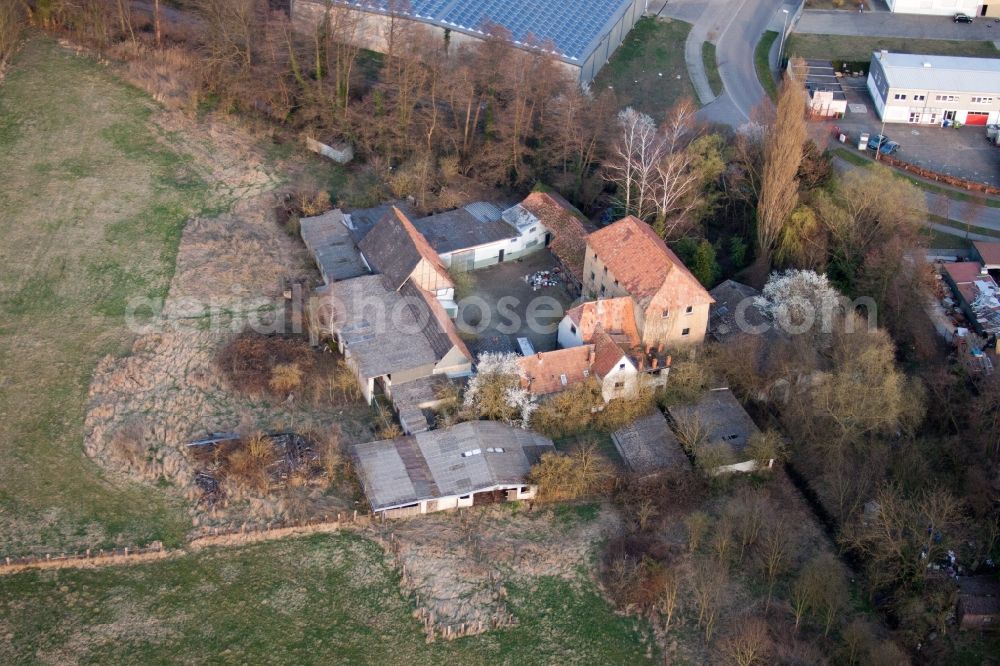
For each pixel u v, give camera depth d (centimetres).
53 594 8612
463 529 9356
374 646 8531
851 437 9831
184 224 11881
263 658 8381
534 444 9869
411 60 12681
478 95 12862
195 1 13938
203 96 13662
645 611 8931
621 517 9562
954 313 11519
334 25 13325
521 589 9000
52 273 11200
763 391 10481
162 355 10431
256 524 9175
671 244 11594
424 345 10269
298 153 13012
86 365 10306
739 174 12281
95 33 14312
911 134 14475
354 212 11944
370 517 9300
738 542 9400
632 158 12119
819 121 14662
